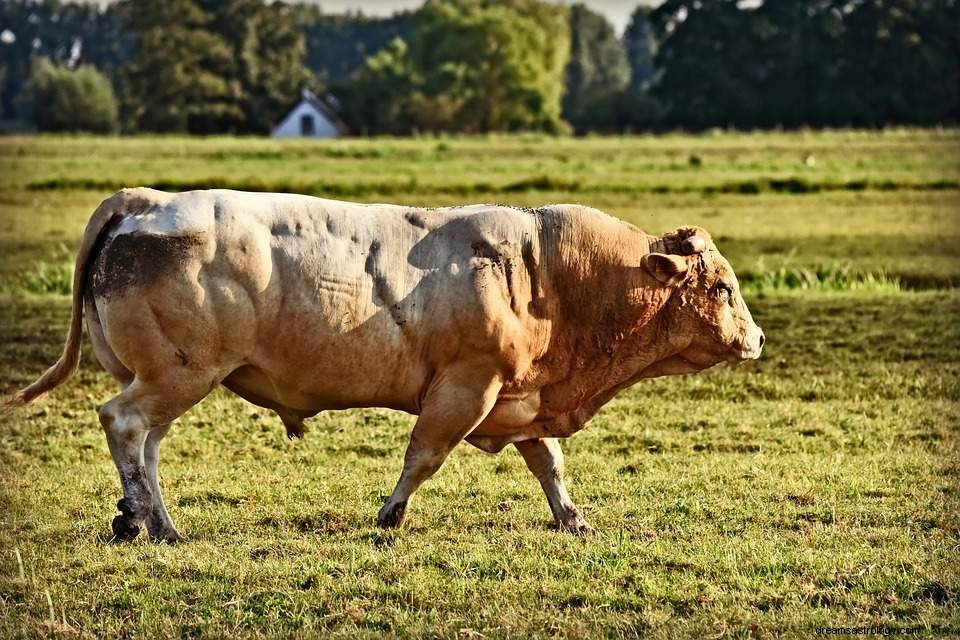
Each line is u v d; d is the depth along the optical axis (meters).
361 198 36.03
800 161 50.41
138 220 9.27
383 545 9.48
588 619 8.09
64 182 39.50
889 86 95.00
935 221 31.98
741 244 27.81
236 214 9.32
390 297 9.51
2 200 35.41
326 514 10.38
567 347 10.05
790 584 8.76
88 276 9.45
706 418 13.81
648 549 9.39
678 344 10.28
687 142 68.31
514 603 8.32
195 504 10.74
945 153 54.50
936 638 7.84
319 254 9.41
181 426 13.29
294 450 12.52
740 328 10.36
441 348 9.62
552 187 39.03
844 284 22.75
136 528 9.34
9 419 13.38
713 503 10.74
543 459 10.30
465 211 9.95
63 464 11.86
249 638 7.76
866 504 10.75
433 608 8.20
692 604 8.34
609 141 71.25
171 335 9.18
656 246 10.29
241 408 14.07
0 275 22.94
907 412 14.12
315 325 9.38
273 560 9.09
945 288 22.98
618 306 10.05
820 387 15.25
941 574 8.98
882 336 18.06
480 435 10.24
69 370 9.61
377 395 9.75
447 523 10.19
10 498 10.70
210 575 8.78
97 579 8.71
